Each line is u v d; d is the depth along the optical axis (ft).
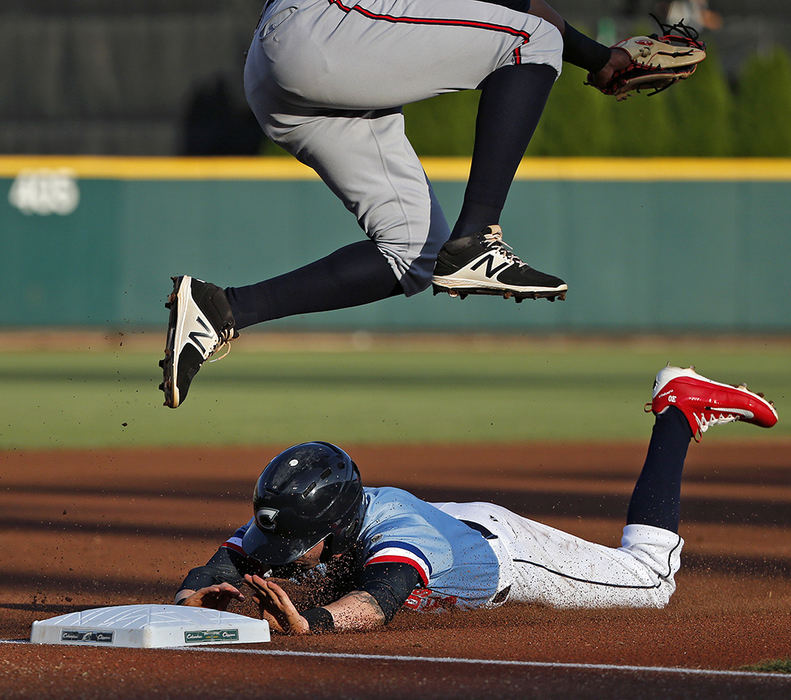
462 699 29.66
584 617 43.29
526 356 217.77
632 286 234.58
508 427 128.67
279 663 33.37
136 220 231.50
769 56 252.83
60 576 54.95
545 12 38.40
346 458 39.93
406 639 37.70
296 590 47.57
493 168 35.76
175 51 269.64
